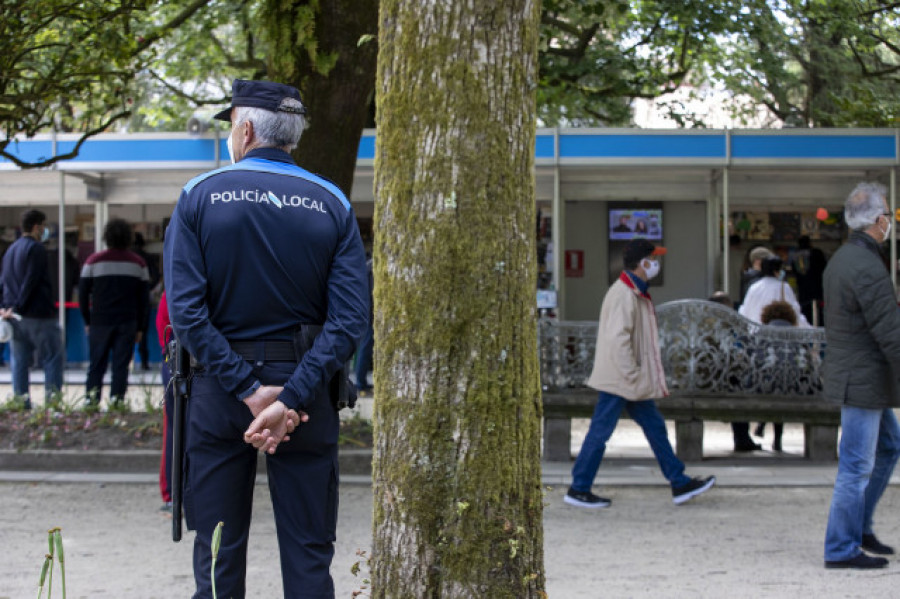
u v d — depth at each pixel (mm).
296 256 3354
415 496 2799
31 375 15930
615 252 15711
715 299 10812
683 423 9195
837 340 5559
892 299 5352
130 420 9242
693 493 7371
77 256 15961
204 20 13594
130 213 15852
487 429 2789
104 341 10664
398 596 2812
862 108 12617
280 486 3402
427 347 2783
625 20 13742
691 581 5461
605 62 13891
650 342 7359
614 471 8742
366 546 6277
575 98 15195
